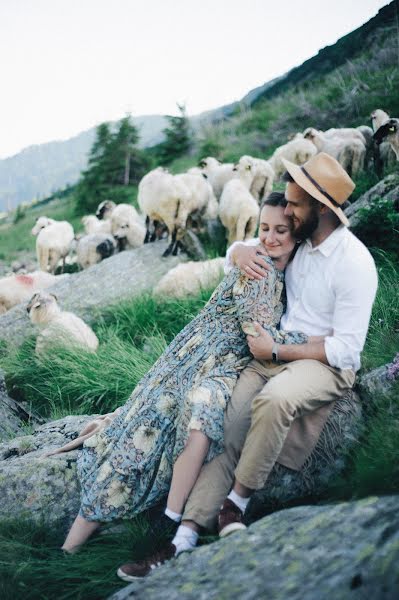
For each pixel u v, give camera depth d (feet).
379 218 19.21
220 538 8.13
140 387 9.99
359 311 8.97
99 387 18.61
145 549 8.98
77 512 10.33
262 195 34.58
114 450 9.45
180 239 28.63
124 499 9.34
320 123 55.21
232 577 6.89
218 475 8.75
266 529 7.61
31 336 24.00
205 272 23.84
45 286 31.24
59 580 8.89
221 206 29.27
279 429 8.30
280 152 35.83
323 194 8.90
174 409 9.40
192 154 80.18
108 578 8.63
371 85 55.93
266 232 9.35
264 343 9.09
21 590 8.68
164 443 9.39
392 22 79.46
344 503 7.47
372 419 9.78
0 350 24.03
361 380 10.54
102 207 43.78
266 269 9.27
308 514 7.57
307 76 98.58
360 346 9.04
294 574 6.48
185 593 6.98
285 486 9.54
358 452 9.34
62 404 18.76
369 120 48.75
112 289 26.30
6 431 16.40
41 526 10.14
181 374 9.52
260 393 8.50
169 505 8.60
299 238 9.23
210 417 8.71
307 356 9.04
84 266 34.35
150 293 24.58
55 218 99.66
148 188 28.12
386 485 8.39
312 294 9.31
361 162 32.68
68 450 11.16
